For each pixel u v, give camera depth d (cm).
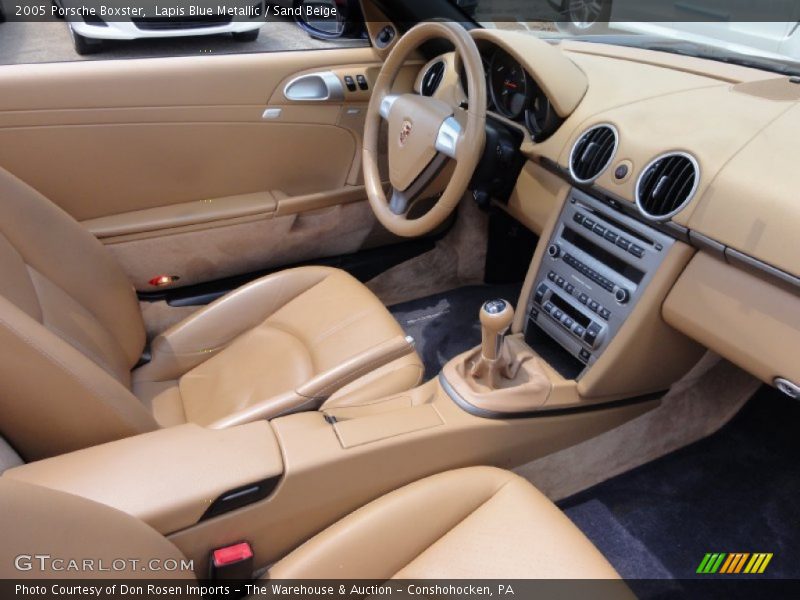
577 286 127
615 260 121
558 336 130
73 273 115
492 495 91
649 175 112
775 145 100
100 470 75
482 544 84
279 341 138
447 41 170
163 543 65
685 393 144
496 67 149
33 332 76
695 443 157
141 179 149
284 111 156
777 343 96
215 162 155
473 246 199
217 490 76
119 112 139
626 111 123
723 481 148
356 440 88
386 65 140
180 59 142
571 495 142
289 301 145
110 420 84
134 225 148
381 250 188
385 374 120
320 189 171
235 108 150
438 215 126
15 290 96
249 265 169
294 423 89
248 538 82
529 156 142
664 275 110
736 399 161
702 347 131
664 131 114
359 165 171
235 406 126
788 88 115
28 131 133
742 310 100
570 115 133
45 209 112
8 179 106
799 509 143
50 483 72
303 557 81
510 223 194
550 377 120
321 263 179
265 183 163
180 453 79
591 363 122
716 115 111
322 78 158
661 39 163
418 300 203
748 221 96
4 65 129
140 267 154
